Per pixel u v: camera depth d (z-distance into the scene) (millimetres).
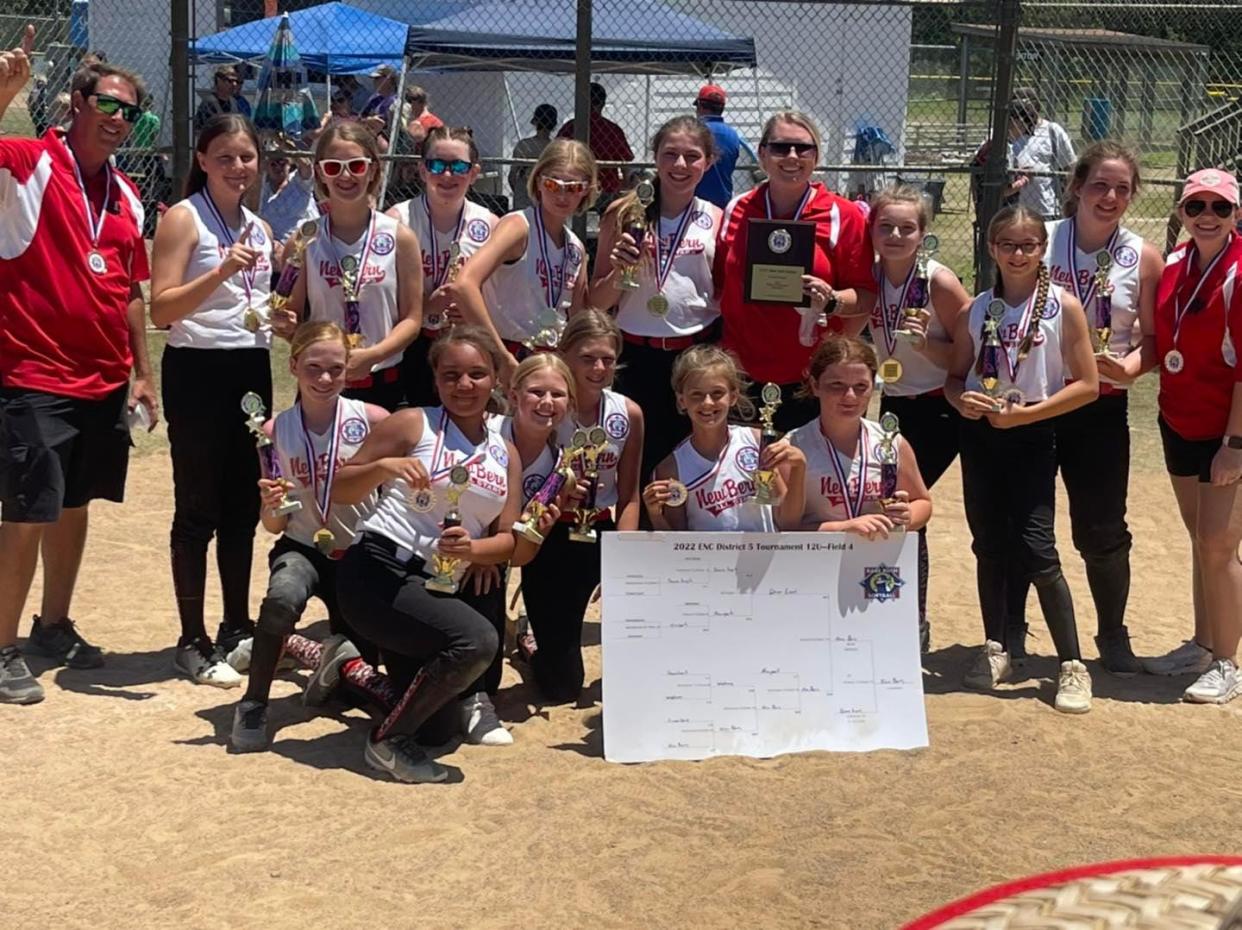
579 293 6082
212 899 4062
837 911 4109
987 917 1583
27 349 5406
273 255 5789
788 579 5332
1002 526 5922
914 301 5871
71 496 5680
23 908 3980
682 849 4465
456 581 5012
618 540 5238
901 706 5355
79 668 5875
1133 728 5566
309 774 4914
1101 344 5777
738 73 16125
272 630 5027
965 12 17594
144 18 15750
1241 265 5477
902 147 16641
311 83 16266
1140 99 17594
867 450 5457
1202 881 1654
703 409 5320
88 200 5504
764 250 5762
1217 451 5672
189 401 5578
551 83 16797
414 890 4156
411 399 6047
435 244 5957
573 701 5746
